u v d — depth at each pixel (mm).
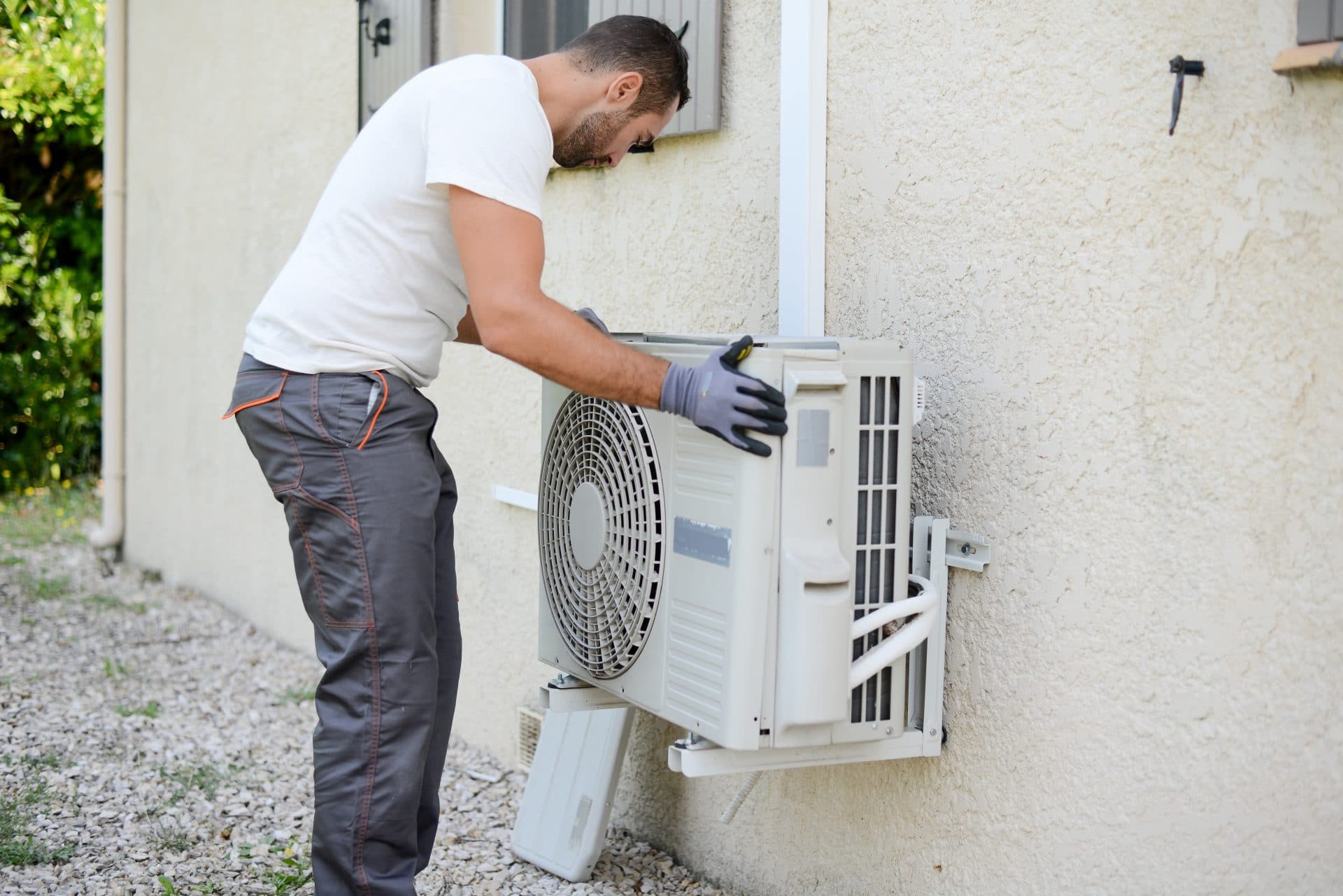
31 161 9758
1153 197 1932
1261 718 1842
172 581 6500
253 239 5434
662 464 2076
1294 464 1784
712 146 2893
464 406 3977
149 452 6723
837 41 2504
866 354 1992
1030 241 2121
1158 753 1965
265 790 3557
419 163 2143
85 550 7438
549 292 3539
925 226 2322
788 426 1891
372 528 2170
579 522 2303
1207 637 1896
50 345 9758
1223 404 1858
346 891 2242
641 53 2191
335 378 2178
